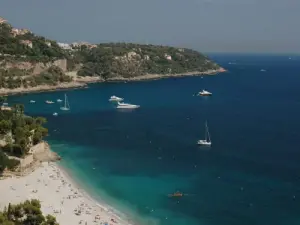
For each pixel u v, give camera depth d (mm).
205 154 155875
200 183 123312
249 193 115312
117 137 182125
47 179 120062
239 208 105188
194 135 188000
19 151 128500
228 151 160000
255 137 184500
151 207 105312
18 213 87375
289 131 196875
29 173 123312
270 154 155625
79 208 101438
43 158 140250
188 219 98812
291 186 120438
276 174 131625
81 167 136625
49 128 197375
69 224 91750
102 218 96500
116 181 124000
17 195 105688
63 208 100562
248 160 147750
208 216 100562
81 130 195125
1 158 119875
